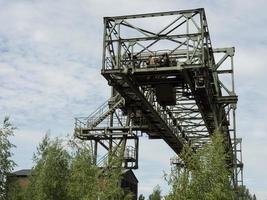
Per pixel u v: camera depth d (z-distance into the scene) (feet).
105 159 120.88
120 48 111.14
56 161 106.22
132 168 158.92
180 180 93.81
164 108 135.95
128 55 112.06
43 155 107.86
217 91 132.77
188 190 91.25
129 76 109.50
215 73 134.10
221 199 89.56
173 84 115.96
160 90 115.55
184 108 154.81
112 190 107.14
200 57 105.91
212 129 146.72
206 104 125.59
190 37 107.86
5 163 92.43
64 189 104.22
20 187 105.60
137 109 142.92
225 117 137.90
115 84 117.08
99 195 104.58
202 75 107.76
